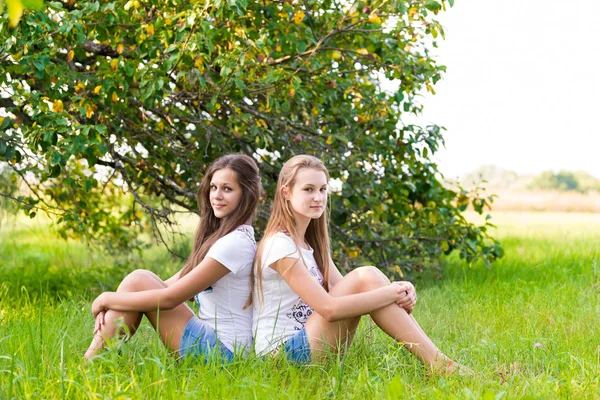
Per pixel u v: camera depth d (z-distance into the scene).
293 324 3.22
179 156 5.87
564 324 4.36
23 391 2.62
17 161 4.88
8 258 8.70
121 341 2.73
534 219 18.12
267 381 2.84
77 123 4.64
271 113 5.94
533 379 3.00
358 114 6.33
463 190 6.93
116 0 5.01
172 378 2.78
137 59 5.05
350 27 5.49
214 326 3.24
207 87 5.21
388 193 6.76
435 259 6.97
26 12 4.32
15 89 4.71
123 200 8.41
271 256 3.17
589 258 7.30
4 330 3.76
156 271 7.38
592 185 31.12
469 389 2.75
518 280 6.13
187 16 4.55
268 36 5.40
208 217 3.49
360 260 6.49
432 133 6.20
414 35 5.68
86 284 6.59
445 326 4.40
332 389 2.79
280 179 3.29
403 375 3.06
